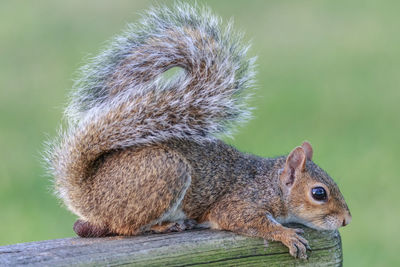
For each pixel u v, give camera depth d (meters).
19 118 19.78
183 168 9.33
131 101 9.37
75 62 22.62
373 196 16.53
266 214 9.45
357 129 19.23
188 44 9.79
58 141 9.59
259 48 24.53
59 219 15.40
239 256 8.47
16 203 15.98
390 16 27.00
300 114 20.05
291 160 9.85
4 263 7.50
